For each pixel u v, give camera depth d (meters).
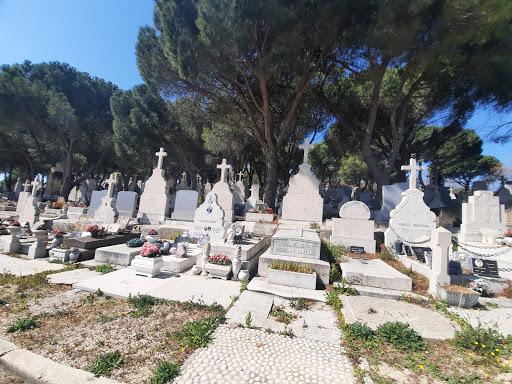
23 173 37.75
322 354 3.32
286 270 6.08
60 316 4.13
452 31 11.06
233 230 7.96
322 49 12.89
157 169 14.39
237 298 5.09
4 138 25.72
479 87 13.41
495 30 10.70
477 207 12.01
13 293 4.96
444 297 5.27
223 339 3.56
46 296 4.91
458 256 7.57
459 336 3.86
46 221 13.55
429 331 4.10
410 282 5.91
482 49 11.70
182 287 5.56
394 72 18.02
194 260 7.48
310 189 12.58
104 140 27.34
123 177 34.09
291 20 11.00
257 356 3.18
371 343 3.63
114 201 13.35
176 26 12.80
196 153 26.89
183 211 13.50
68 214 15.10
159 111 22.78
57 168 33.50
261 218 12.86
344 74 18.62
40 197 28.02
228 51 11.71
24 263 7.02
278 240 6.85
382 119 18.69
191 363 2.99
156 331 3.77
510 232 10.77
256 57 13.55
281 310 4.68
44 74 23.77
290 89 16.83
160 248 7.74
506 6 10.05
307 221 12.31
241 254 6.86
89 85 24.73
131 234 9.92
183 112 18.33
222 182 13.42
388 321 4.34
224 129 22.27
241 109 17.62
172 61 12.50
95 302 4.75
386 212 12.88
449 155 24.47
